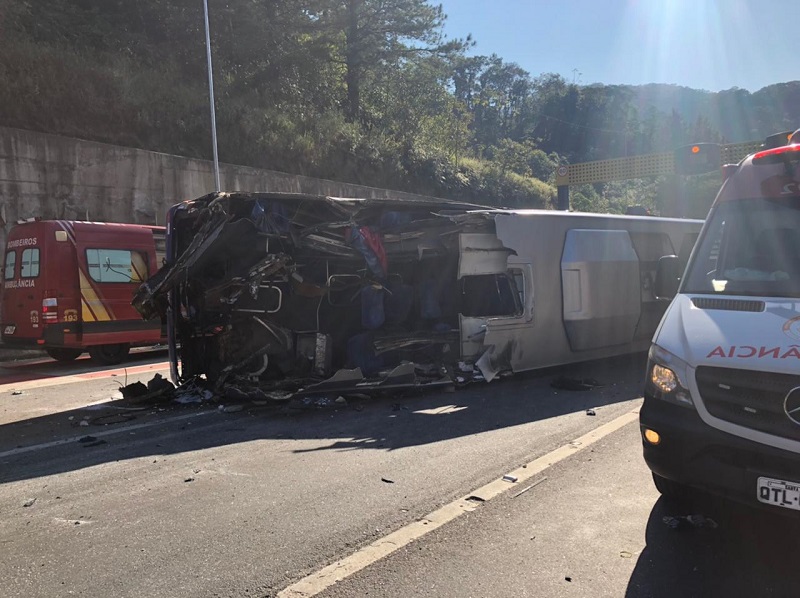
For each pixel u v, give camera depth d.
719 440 3.30
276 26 28.00
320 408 7.24
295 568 3.38
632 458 5.26
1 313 12.17
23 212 14.98
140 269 12.52
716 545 3.64
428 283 9.15
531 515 4.09
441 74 35.47
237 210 7.93
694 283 4.36
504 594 3.11
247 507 4.25
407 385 7.75
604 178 23.25
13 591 3.17
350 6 28.19
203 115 21.25
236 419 6.84
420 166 31.23
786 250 4.11
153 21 25.86
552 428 6.29
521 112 103.06
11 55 16.61
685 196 22.00
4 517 4.16
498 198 36.06
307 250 8.32
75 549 3.64
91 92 17.97
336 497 4.42
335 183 24.50
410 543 3.68
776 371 3.16
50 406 7.82
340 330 8.91
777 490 3.11
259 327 8.05
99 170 16.56
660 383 3.67
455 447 5.64
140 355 13.64
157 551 3.60
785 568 3.37
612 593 3.12
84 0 24.14
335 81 32.66
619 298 9.89
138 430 6.43
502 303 9.16
